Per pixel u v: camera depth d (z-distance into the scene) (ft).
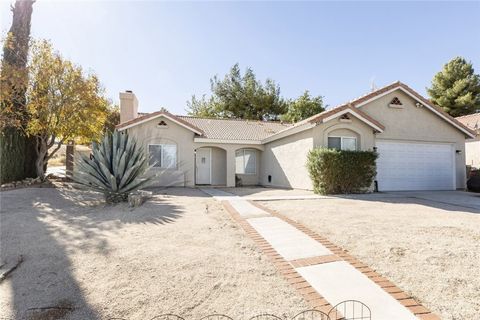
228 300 13.00
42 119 55.72
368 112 54.24
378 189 53.57
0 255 18.69
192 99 157.69
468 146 75.41
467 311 11.79
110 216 30.01
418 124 57.06
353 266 16.56
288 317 11.63
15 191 45.29
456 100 126.93
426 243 19.71
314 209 32.60
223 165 72.38
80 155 39.58
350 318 11.41
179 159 63.31
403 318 11.37
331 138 51.80
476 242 19.85
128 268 16.34
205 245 20.31
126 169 37.60
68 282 14.87
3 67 48.42
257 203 37.04
